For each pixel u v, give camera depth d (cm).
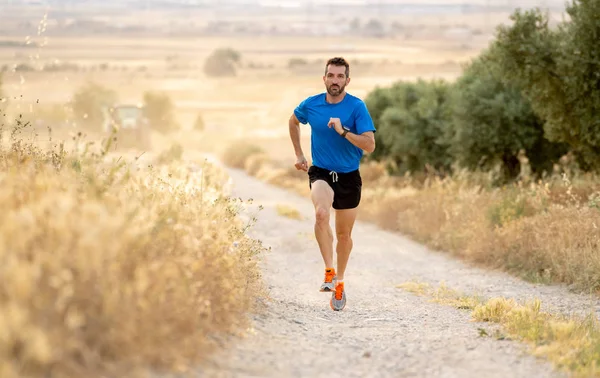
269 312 987
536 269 1614
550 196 2083
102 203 684
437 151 4638
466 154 3506
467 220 2112
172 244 747
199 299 712
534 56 2373
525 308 992
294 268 1700
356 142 1016
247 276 1025
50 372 498
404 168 4862
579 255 1519
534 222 1791
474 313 1062
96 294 550
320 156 1077
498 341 836
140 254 660
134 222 685
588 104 2373
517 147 3375
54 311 514
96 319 545
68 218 584
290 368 674
